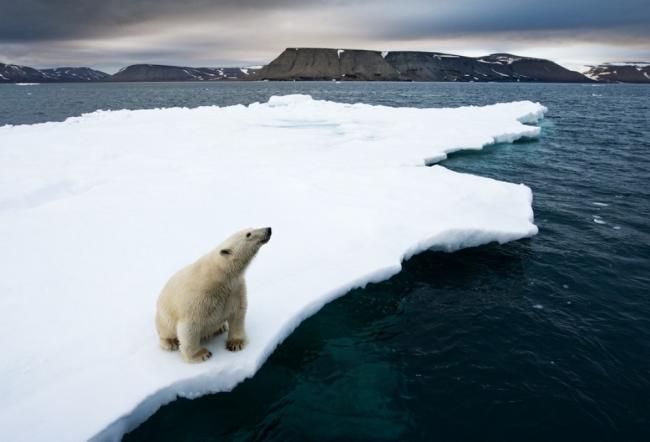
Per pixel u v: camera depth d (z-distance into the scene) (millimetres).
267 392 5398
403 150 18344
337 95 94625
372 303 7512
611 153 21281
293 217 9594
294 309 6301
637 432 4855
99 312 5988
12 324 5668
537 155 20562
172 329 5129
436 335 6715
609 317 7164
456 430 4914
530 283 8305
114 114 33188
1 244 7969
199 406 5070
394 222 9484
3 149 17250
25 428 4152
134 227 8844
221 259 4703
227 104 64938
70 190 11672
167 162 15008
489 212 10625
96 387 4688
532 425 4973
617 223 11508
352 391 5504
